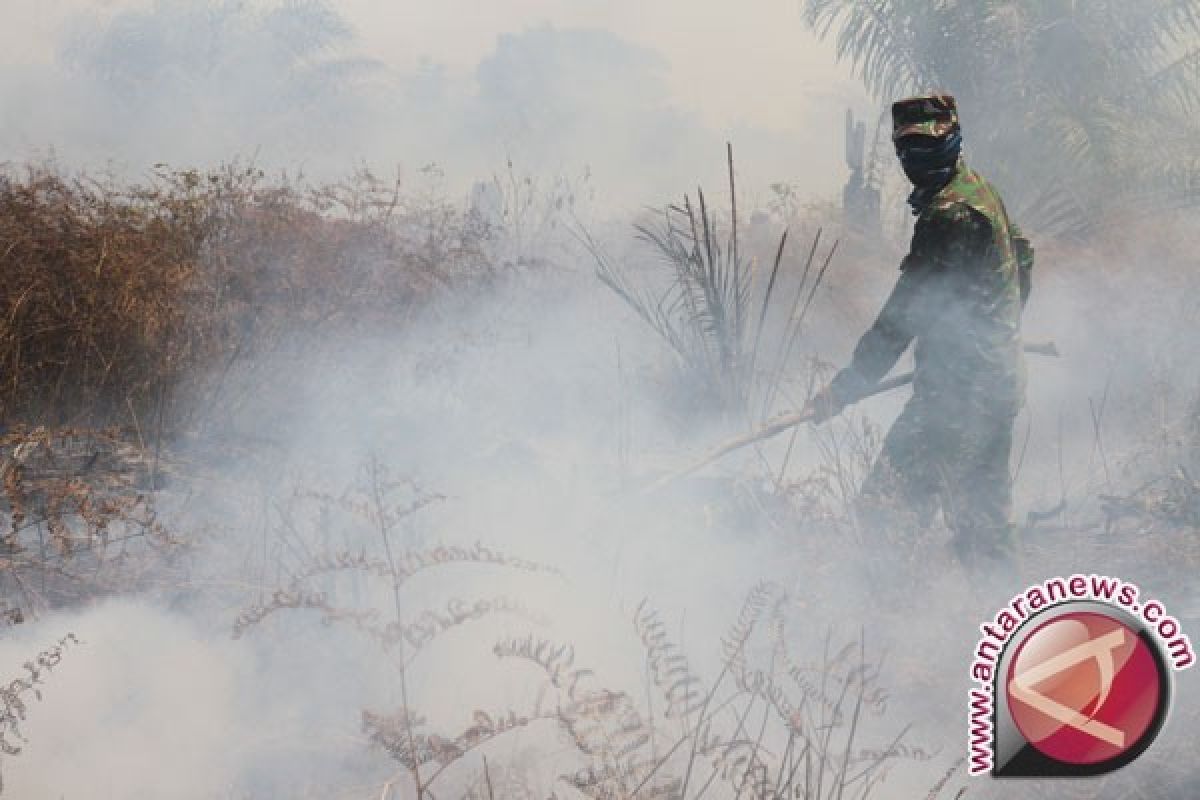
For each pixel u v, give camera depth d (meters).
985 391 15.55
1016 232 16.27
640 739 10.55
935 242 15.50
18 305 18.91
